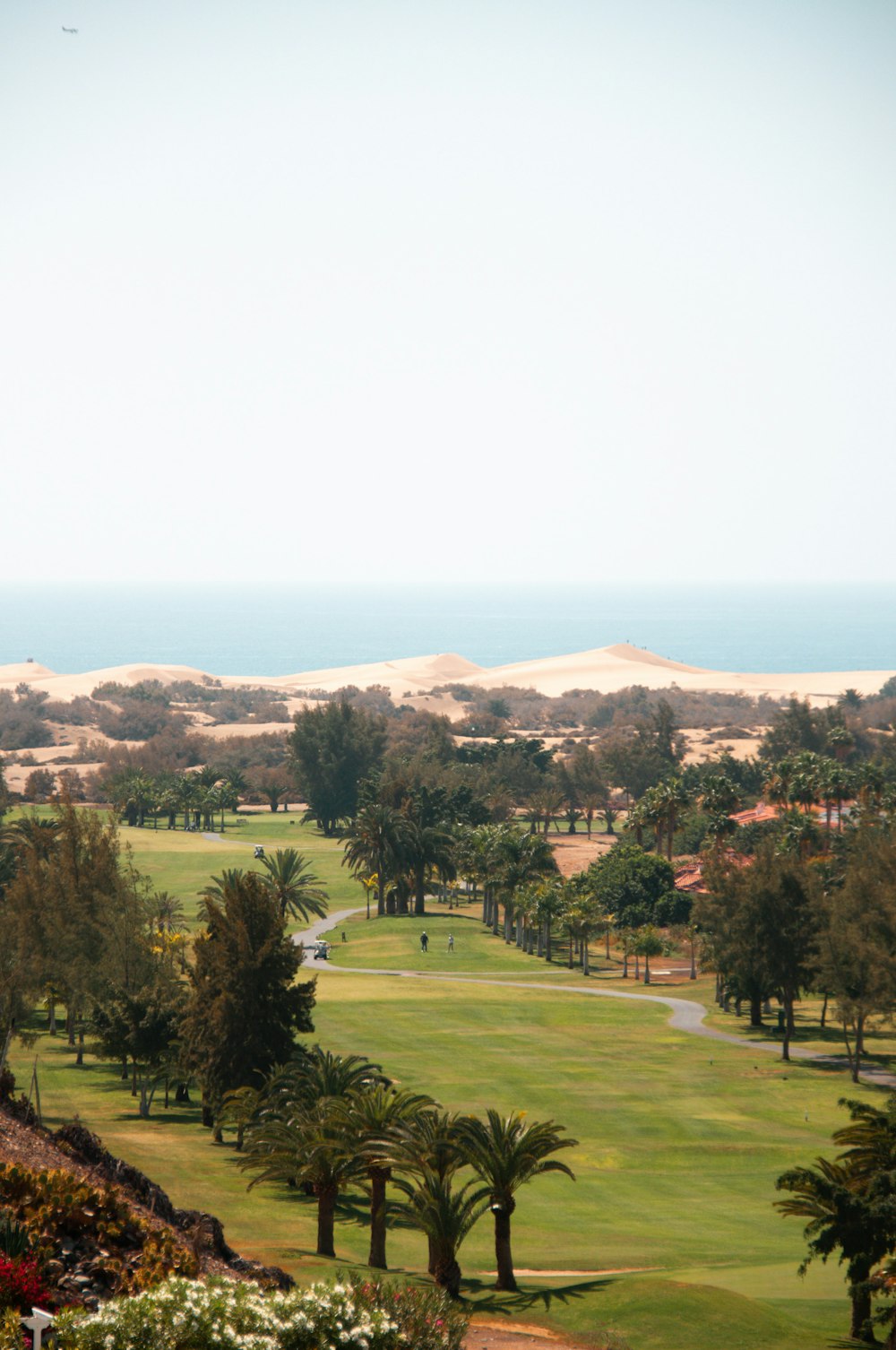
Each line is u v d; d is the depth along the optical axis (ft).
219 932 208.64
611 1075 267.59
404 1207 134.82
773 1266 156.25
